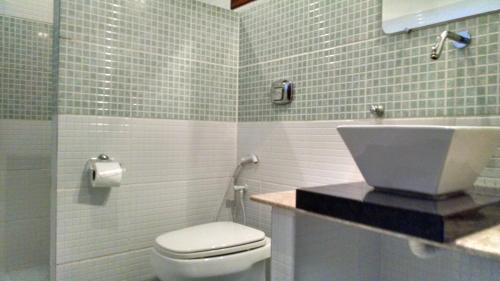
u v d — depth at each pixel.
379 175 0.88
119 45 1.48
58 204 1.33
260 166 1.71
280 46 1.60
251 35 1.78
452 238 0.64
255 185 1.73
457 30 1.03
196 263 1.17
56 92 1.33
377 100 1.22
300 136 1.50
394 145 0.80
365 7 1.26
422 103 1.10
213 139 1.78
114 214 1.47
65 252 1.35
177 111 1.66
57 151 1.33
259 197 1.09
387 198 0.81
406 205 0.73
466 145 0.75
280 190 1.59
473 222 0.70
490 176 0.97
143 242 1.55
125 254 1.50
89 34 1.40
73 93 1.36
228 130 1.84
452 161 0.75
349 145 0.91
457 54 1.03
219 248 1.22
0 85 1.60
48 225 1.69
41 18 1.71
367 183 0.93
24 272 1.64
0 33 1.60
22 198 1.65
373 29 1.23
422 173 0.78
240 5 1.85
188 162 1.70
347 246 1.13
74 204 1.37
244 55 1.83
